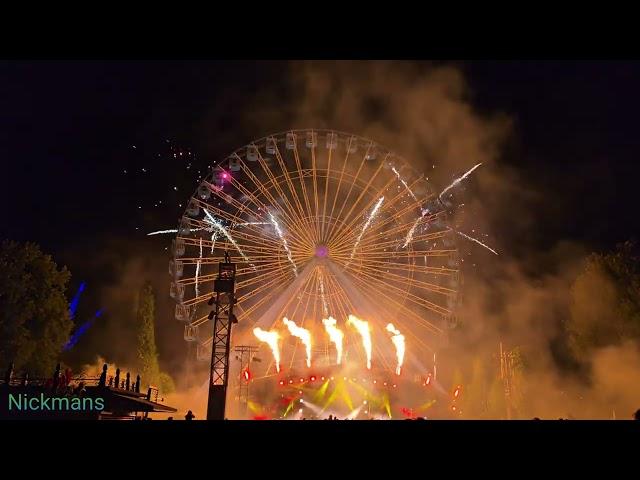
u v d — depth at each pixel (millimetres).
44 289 59875
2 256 58250
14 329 55688
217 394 41469
